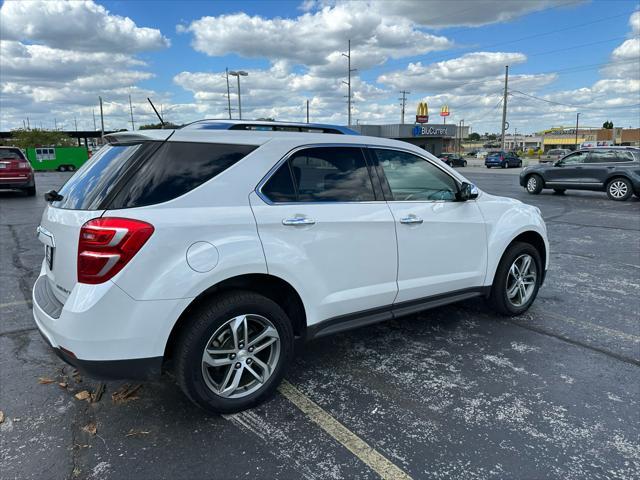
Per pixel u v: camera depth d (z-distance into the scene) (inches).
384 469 95.7
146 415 115.3
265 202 114.7
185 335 105.0
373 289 134.6
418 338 162.2
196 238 102.8
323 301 125.0
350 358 146.9
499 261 168.9
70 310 96.5
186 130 112.6
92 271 96.1
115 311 96.3
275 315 115.4
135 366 100.0
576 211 485.1
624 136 4424.2
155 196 102.2
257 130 128.5
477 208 161.6
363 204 132.0
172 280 99.6
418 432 108.0
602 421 112.2
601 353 149.6
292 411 116.8
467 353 149.9
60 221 105.9
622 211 483.2
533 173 649.6
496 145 4672.7
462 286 159.3
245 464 97.3
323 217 122.1
